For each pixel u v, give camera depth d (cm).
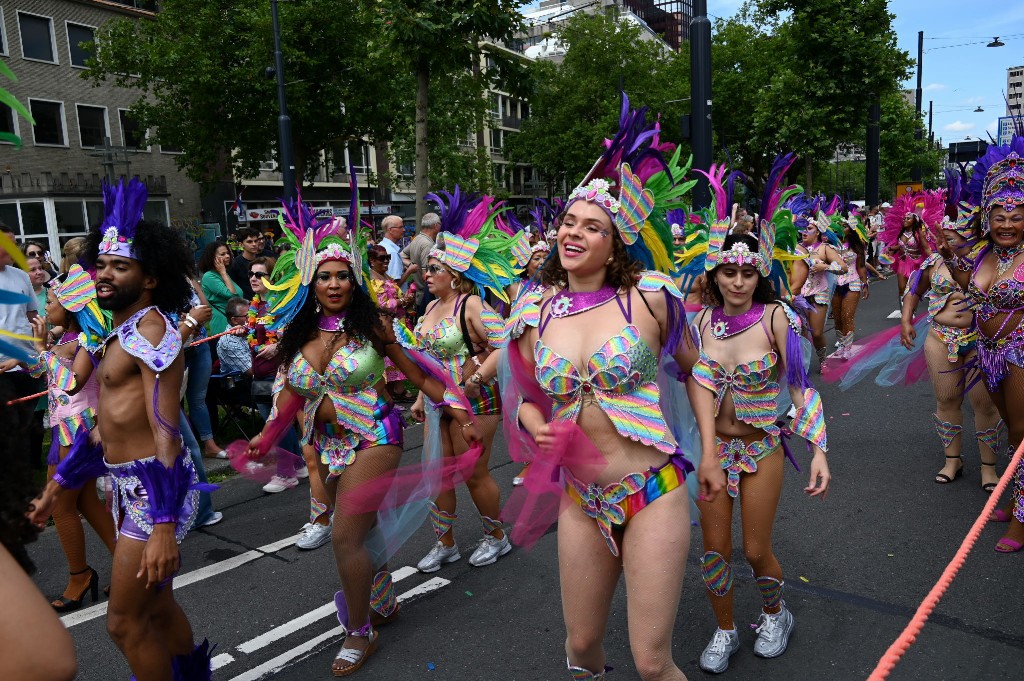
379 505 326
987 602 371
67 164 2733
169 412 274
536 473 256
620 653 342
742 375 311
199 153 2297
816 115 1886
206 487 287
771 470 315
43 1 2625
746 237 318
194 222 2750
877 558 424
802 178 3144
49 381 431
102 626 385
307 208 340
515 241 466
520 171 5453
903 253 890
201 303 512
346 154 3812
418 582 424
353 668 335
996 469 547
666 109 3309
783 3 1869
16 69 2555
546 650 348
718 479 266
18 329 555
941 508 493
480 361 442
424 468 364
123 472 277
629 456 236
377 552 350
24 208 2584
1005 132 459
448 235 439
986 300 436
